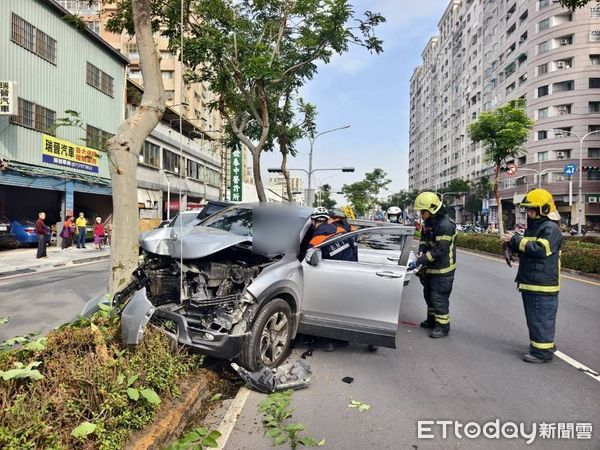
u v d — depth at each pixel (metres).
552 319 4.51
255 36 10.33
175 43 8.27
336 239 4.68
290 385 3.78
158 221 24.72
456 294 8.38
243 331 3.71
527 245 4.48
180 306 3.80
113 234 4.37
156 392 3.03
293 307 4.40
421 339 5.38
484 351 4.94
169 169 30.41
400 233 4.61
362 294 4.38
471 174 68.88
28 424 2.19
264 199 10.49
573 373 4.27
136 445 2.50
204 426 3.17
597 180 46.31
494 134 17.61
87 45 20.72
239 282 3.87
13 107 14.98
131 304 3.33
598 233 45.16
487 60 63.16
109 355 3.05
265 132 9.88
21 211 19.78
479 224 62.41
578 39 46.19
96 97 21.56
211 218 5.17
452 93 79.81
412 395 3.73
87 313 4.22
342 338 4.48
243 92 9.70
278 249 4.47
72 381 2.66
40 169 17.20
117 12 7.41
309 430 3.12
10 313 6.56
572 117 46.69
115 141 4.38
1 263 12.73
